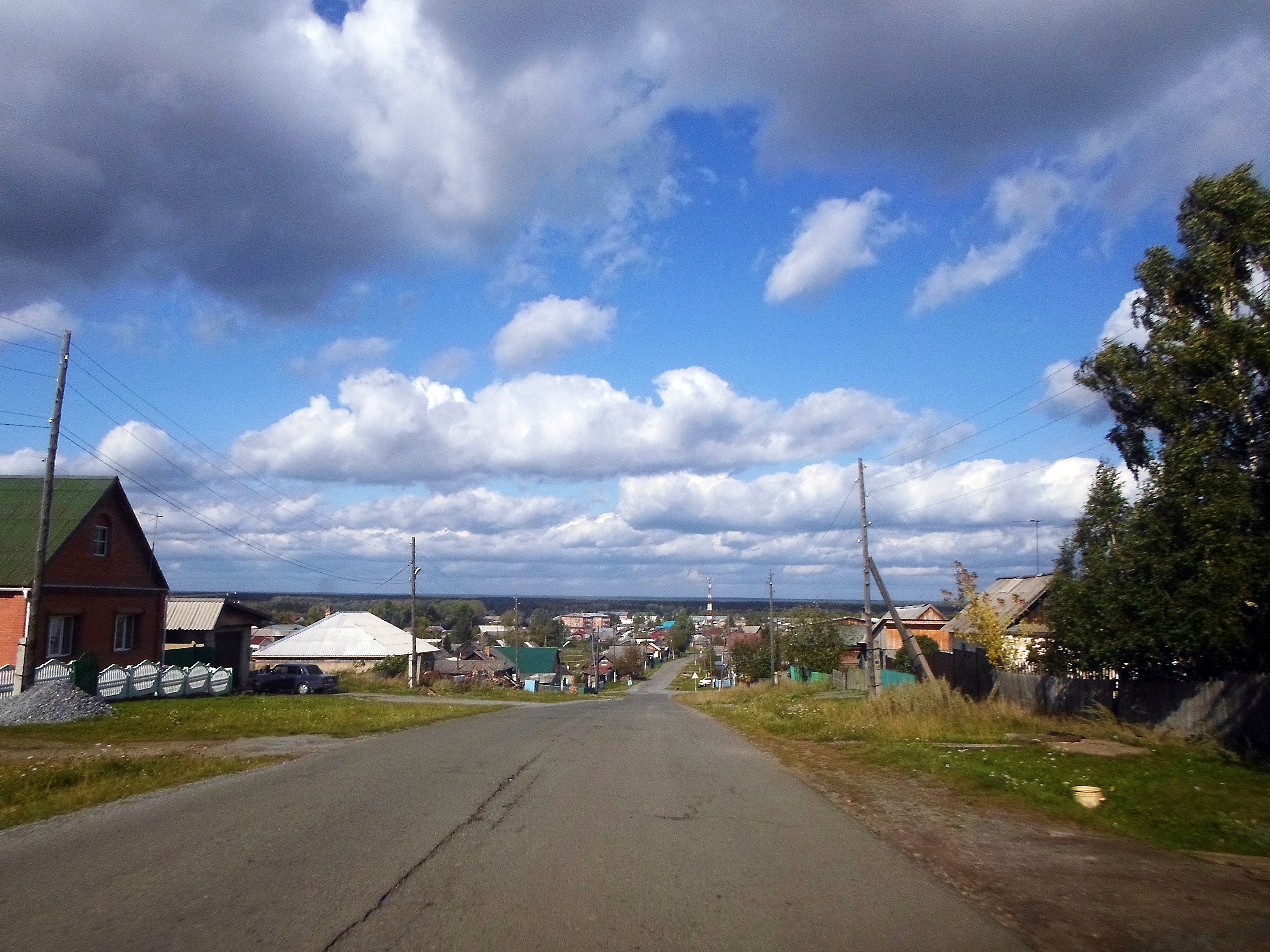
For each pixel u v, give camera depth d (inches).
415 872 273.1
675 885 264.8
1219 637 663.8
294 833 330.6
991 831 363.6
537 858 295.3
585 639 6254.9
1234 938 222.8
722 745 714.8
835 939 218.8
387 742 689.0
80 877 265.3
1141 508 744.3
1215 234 720.3
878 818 389.1
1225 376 681.6
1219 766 563.5
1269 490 671.1
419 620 5177.2
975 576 1251.8
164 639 1509.6
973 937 222.2
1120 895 262.7
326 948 204.8
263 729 783.7
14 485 1302.9
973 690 1125.1
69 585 1217.4
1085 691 865.5
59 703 845.2
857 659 2394.2
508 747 654.5
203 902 239.1
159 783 452.1
